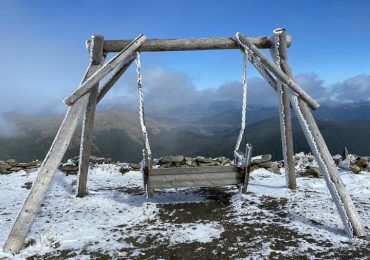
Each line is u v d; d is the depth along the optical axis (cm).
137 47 411
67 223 362
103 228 346
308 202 424
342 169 652
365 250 280
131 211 402
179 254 280
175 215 388
